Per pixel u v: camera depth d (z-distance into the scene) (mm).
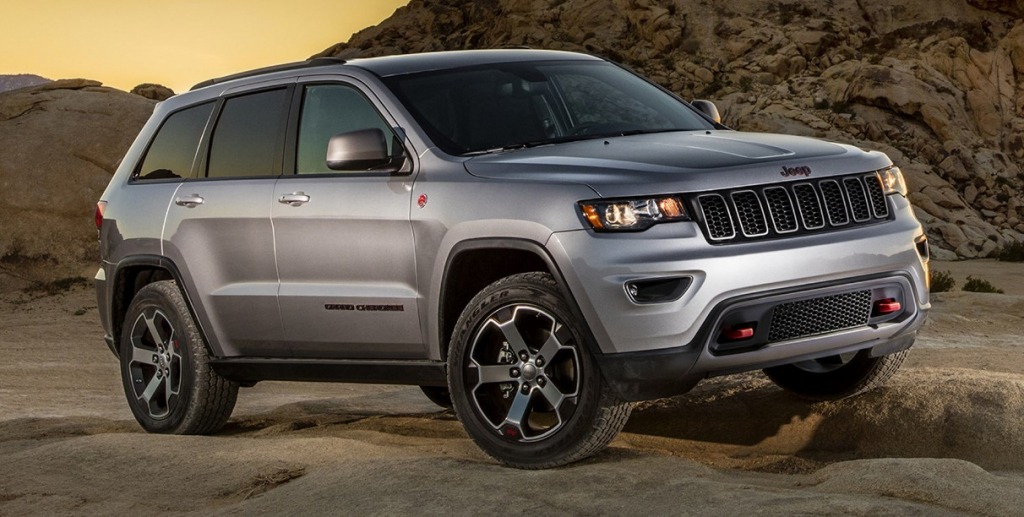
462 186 5590
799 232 5234
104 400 12062
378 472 5266
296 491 5203
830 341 5285
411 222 5750
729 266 5020
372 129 5844
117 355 7812
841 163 5500
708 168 5219
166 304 7203
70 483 5895
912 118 54531
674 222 5066
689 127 6531
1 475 6160
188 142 7246
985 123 54312
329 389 11938
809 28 63531
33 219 34469
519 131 6102
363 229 5969
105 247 7605
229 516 4980
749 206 5180
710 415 6469
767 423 6211
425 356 5930
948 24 61719
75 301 31000
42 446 6926
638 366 5039
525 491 4824
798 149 5586
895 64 57625
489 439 5484
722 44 65562
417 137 5938
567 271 5133
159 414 7434
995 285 31375
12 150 35469
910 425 5750
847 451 5805
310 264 6246
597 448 5266
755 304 5051
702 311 4996
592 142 5836
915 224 5648
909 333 5582
